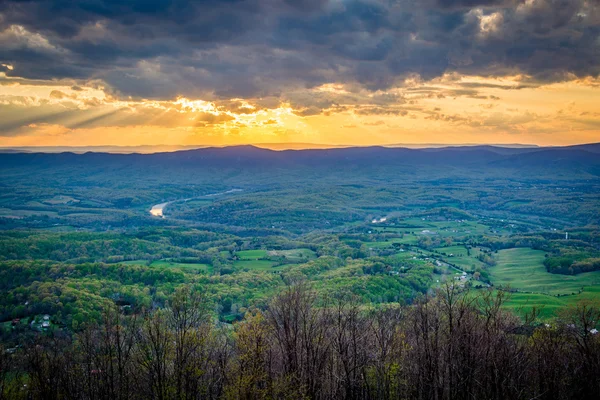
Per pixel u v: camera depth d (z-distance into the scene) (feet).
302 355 171.22
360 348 177.06
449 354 164.04
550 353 166.50
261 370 156.87
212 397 163.63
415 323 180.86
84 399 168.86
